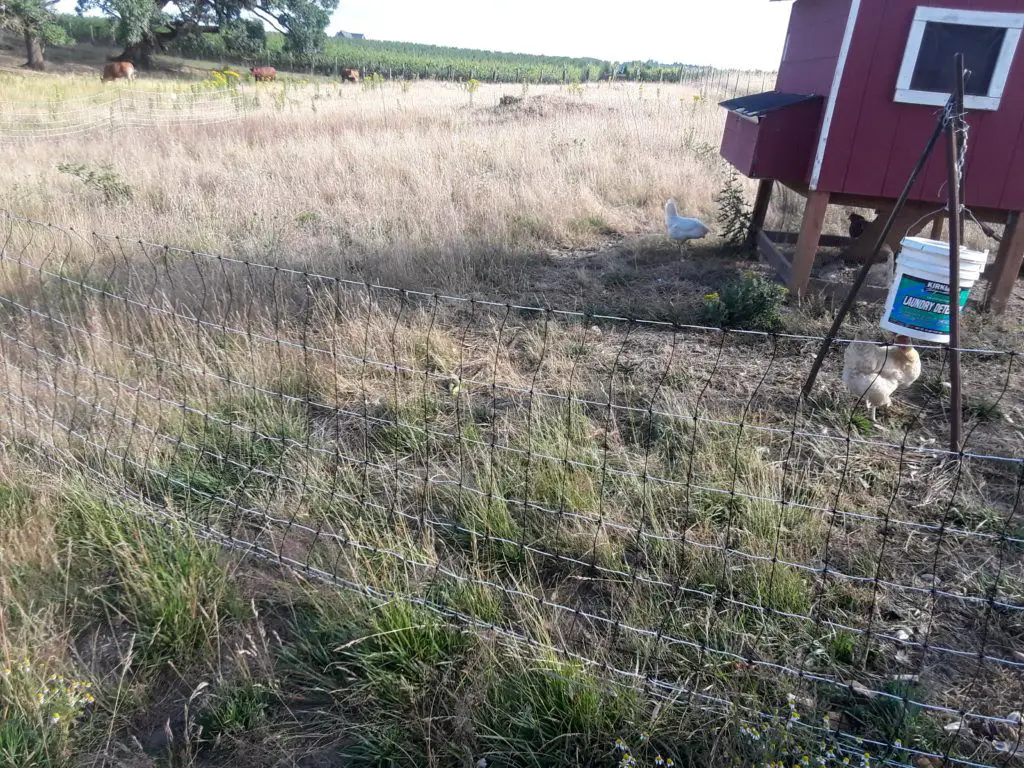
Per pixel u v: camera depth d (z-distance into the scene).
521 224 9.02
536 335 5.98
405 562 3.20
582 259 8.19
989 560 3.45
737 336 6.01
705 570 3.30
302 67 53.97
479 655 2.85
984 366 5.51
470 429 4.42
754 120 6.69
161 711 2.80
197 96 22.94
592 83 32.88
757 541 3.44
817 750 2.48
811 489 3.90
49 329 5.62
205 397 4.73
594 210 9.75
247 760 2.61
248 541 3.63
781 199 10.80
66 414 4.54
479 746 2.61
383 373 5.23
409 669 2.84
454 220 8.64
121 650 3.01
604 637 3.03
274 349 5.32
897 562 3.43
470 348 5.79
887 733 2.62
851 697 2.76
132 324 5.40
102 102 21.19
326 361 5.23
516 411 4.76
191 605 3.04
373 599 3.04
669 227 8.17
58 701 2.64
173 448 4.24
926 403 4.96
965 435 4.54
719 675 2.77
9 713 2.63
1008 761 2.50
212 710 2.72
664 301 6.79
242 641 3.04
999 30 5.70
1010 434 4.55
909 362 4.51
